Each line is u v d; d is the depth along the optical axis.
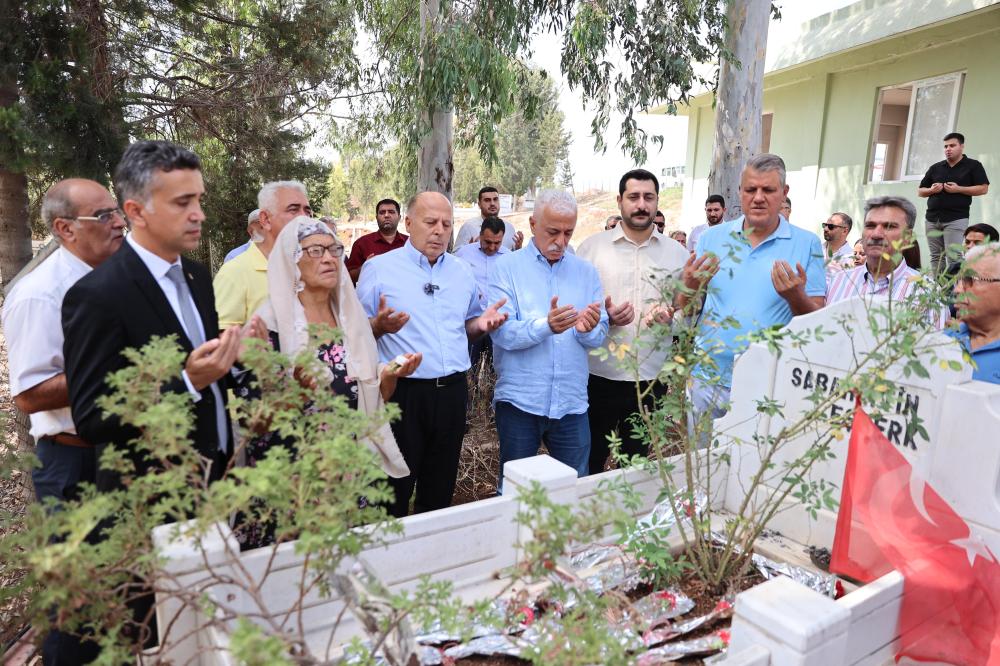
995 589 1.64
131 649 1.28
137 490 1.25
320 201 8.10
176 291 2.13
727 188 6.93
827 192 11.23
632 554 1.99
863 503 1.80
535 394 3.17
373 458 1.25
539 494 1.26
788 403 2.32
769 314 3.06
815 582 1.89
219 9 7.40
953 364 1.74
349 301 2.60
